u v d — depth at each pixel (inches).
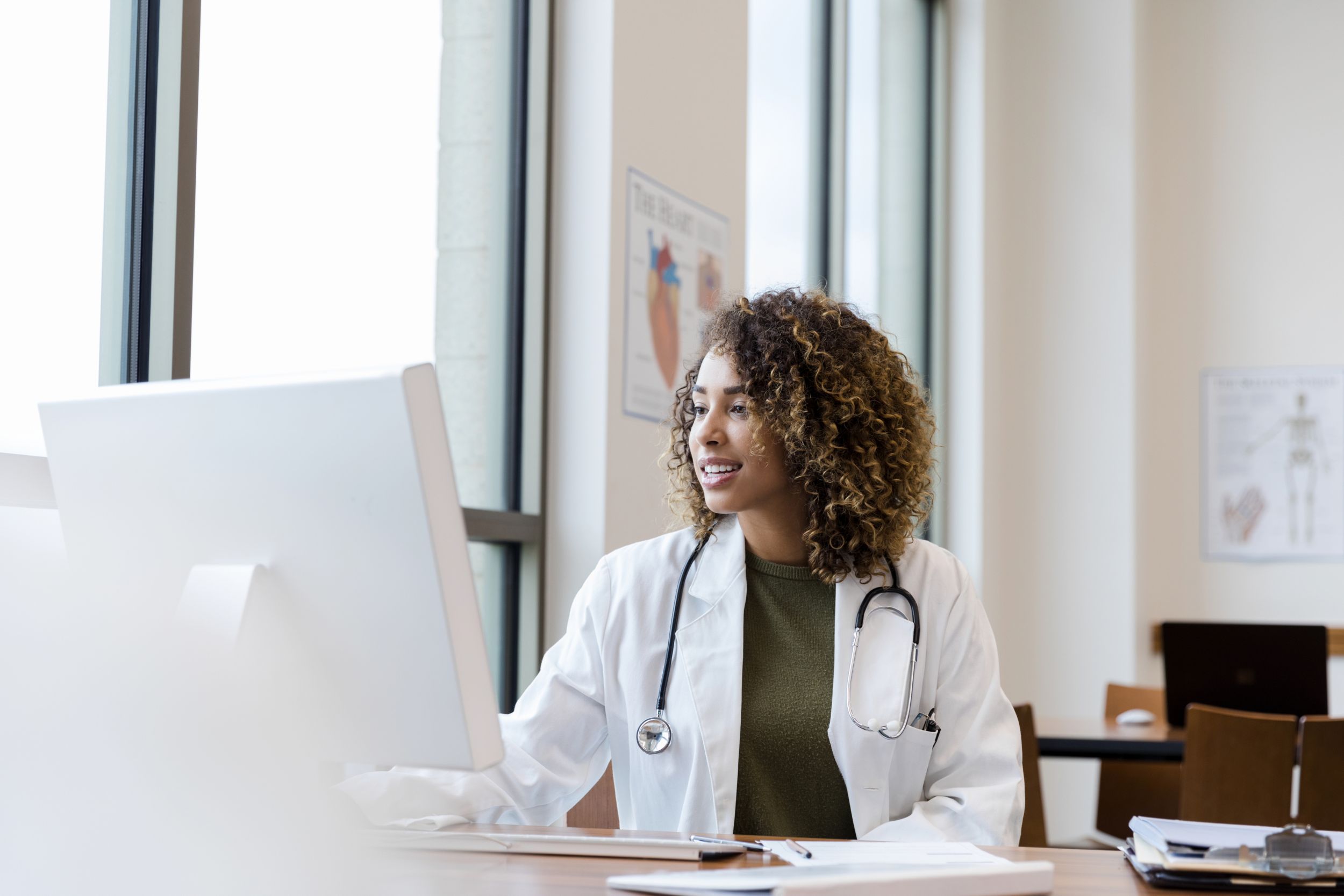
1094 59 181.9
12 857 30.7
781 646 56.8
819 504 57.0
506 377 100.2
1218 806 96.3
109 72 65.1
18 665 32.2
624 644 57.1
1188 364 186.5
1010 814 50.1
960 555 175.2
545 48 101.0
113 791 31.0
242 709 31.0
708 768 53.7
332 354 81.7
